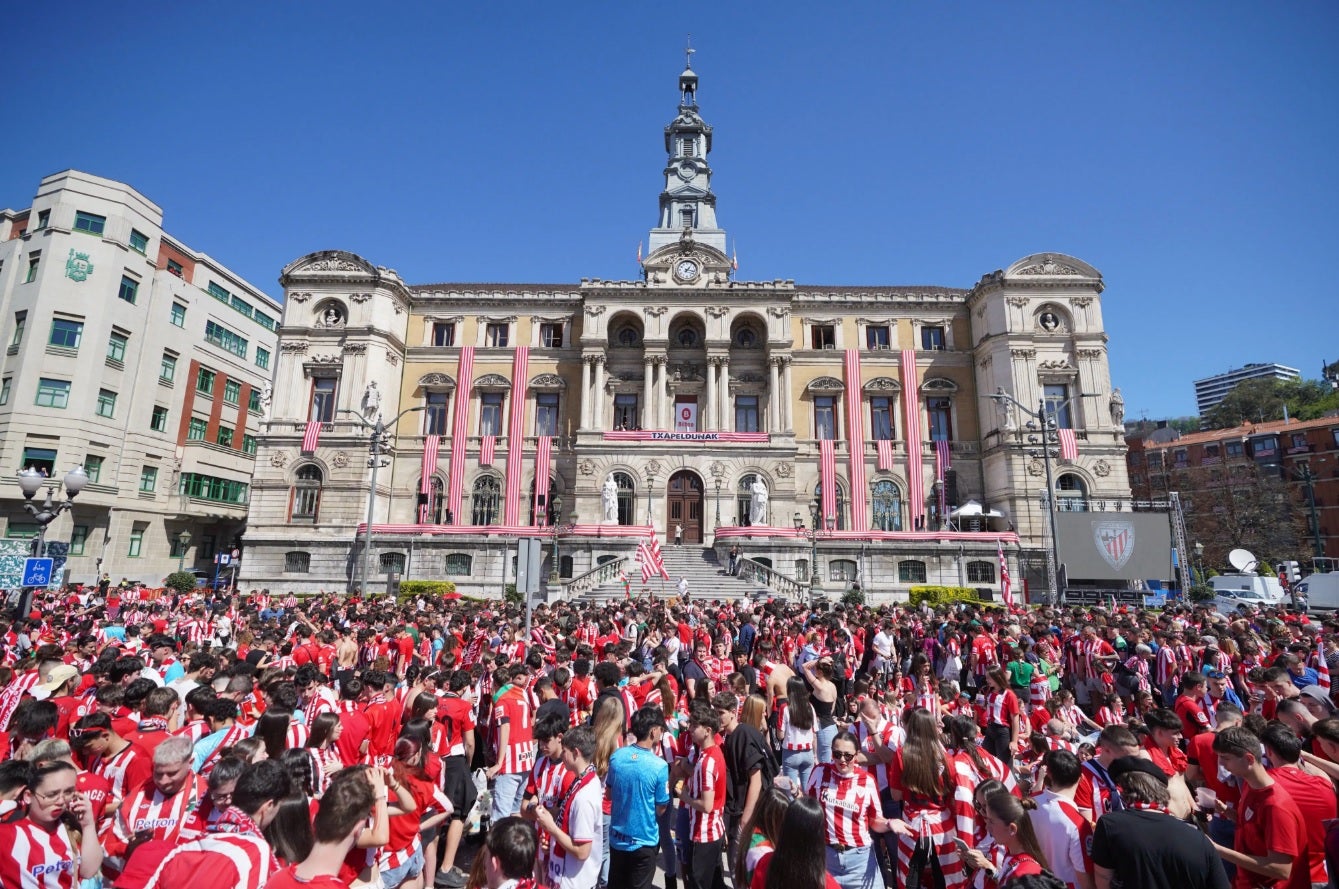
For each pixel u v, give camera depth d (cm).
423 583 4303
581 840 681
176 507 5866
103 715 796
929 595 4209
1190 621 2495
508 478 5247
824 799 733
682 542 4931
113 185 5447
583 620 2308
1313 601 4025
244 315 6950
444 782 949
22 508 4838
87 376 5134
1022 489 4850
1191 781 873
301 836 532
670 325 5531
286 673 1181
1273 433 7800
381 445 4944
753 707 973
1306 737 851
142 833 655
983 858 680
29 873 549
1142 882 536
